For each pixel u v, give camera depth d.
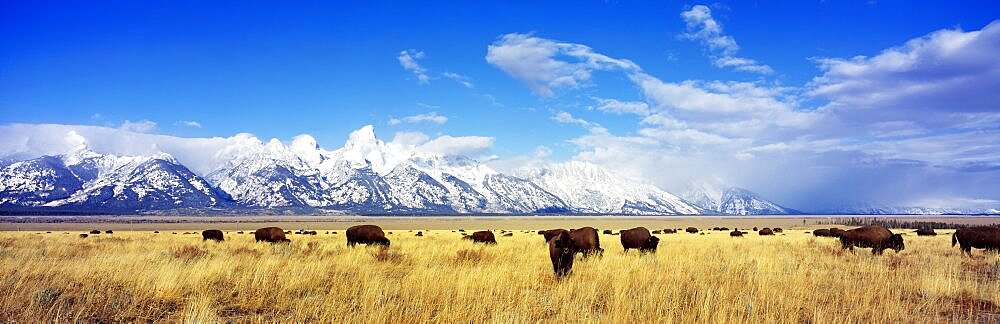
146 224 181.50
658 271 14.13
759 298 10.28
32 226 146.50
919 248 29.62
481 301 9.94
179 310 9.59
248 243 32.50
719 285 12.33
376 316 8.52
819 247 27.62
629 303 9.46
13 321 8.13
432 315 9.26
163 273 11.94
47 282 11.04
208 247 27.06
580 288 11.69
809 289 11.74
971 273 15.60
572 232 19.78
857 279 13.43
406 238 42.34
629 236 23.77
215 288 11.39
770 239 41.47
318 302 10.11
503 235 56.16
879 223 147.75
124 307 9.45
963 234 25.81
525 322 8.54
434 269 13.46
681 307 9.99
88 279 11.57
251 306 10.08
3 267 13.06
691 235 57.00
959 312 10.21
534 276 13.52
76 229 117.19
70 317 8.66
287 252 21.09
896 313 9.47
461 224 190.75
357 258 18.27
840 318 8.84
